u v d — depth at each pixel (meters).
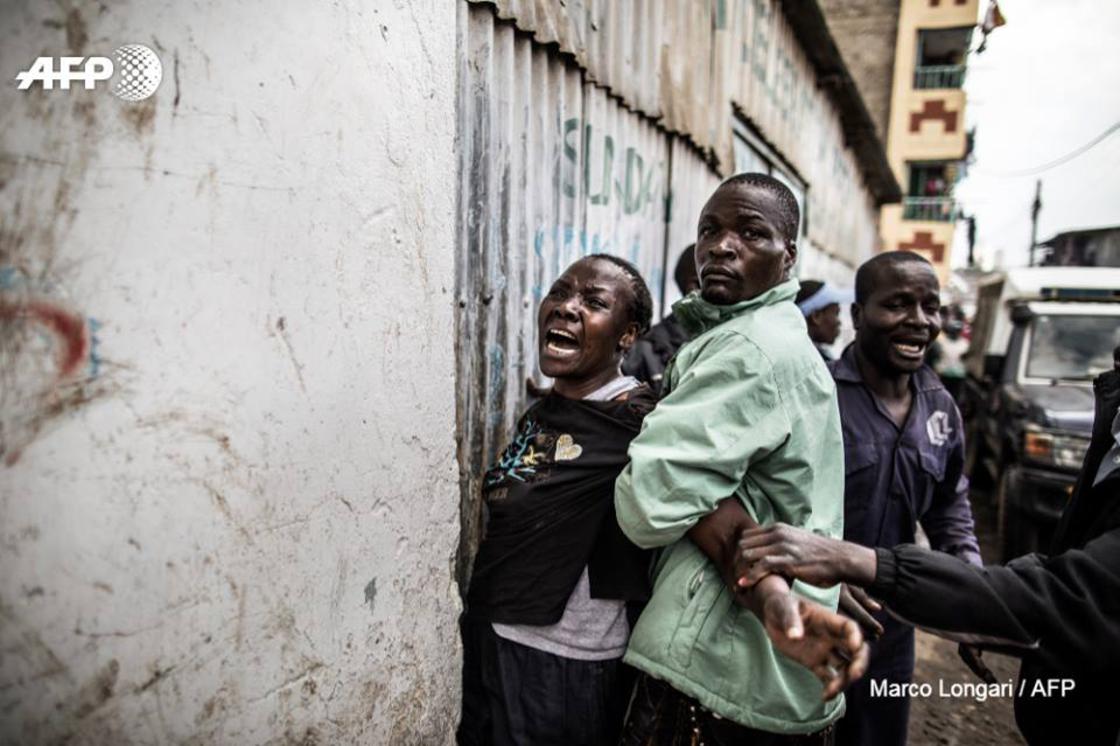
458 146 1.98
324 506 1.23
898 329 2.04
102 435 0.90
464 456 2.08
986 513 6.44
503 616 1.56
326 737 1.26
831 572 1.21
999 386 5.69
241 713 1.09
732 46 4.66
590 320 1.64
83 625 0.89
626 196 3.28
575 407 1.65
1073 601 1.18
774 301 1.45
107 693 0.92
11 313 0.82
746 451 1.27
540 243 2.51
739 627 1.36
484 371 2.18
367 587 1.35
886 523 2.07
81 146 0.87
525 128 2.35
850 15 16.66
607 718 1.59
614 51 2.97
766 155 6.12
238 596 1.08
